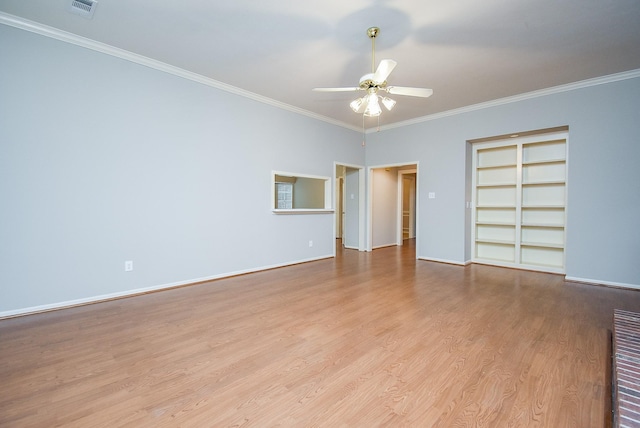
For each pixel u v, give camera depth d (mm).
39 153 2750
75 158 2936
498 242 5051
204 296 3328
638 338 2016
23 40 2658
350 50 3115
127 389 1671
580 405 1525
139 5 2432
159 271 3520
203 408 1518
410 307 2982
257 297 3303
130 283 3307
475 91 4215
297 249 5152
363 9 2453
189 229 3760
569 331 2406
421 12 2480
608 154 3746
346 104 4801
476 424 1401
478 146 5203
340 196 8695
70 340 2256
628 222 3633
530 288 3668
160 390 1663
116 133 3174
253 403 1557
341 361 1970
